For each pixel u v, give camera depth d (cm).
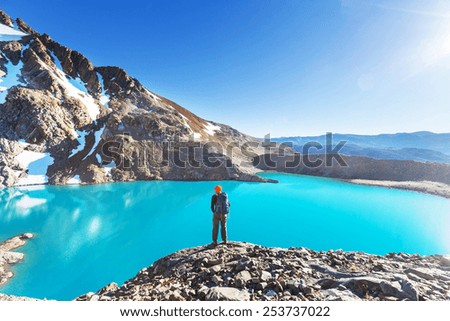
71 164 4366
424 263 618
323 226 2081
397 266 591
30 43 6838
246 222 2203
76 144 4838
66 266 1430
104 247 1706
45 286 1223
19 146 4150
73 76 7081
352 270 550
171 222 2262
